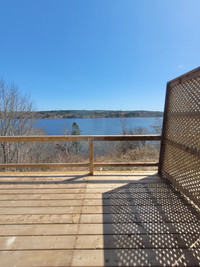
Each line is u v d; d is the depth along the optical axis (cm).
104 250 118
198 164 175
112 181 247
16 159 823
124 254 115
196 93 177
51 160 1007
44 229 141
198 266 105
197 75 170
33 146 949
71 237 131
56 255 114
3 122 767
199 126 173
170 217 160
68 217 158
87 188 223
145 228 143
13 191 214
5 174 273
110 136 263
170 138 245
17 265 106
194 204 183
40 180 250
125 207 176
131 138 263
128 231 139
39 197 198
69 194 205
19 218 157
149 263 108
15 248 120
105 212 167
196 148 178
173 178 231
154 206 179
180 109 215
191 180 188
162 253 116
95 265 106
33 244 124
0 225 147
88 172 285
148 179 254
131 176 267
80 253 115
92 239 129
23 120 854
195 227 145
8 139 256
